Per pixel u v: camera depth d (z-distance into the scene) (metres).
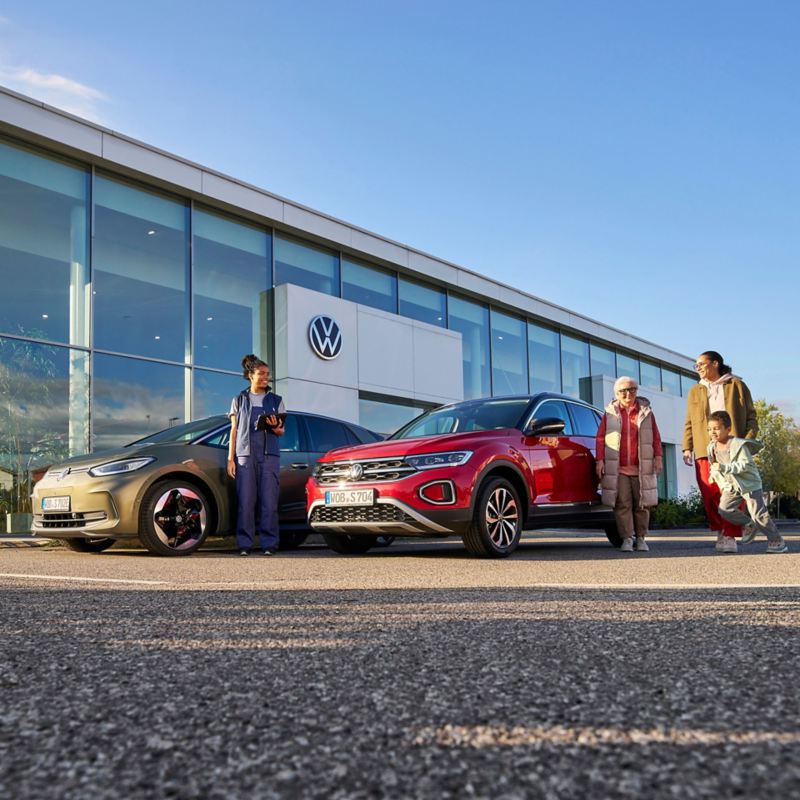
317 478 6.15
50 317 11.62
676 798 1.06
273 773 1.17
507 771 1.17
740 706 1.51
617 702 1.55
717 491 6.42
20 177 11.60
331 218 16.14
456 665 1.90
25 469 11.03
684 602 2.98
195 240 13.88
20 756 1.26
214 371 13.82
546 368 22.64
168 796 1.09
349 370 15.93
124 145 12.58
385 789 1.11
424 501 5.59
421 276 18.56
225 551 7.48
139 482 6.57
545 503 6.42
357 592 3.38
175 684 1.73
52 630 2.44
